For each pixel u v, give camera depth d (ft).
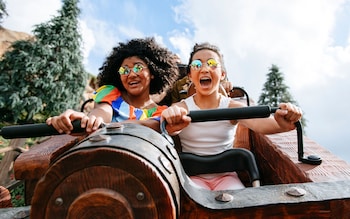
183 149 5.68
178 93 7.84
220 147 5.48
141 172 1.91
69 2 30.12
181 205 2.23
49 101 29.07
